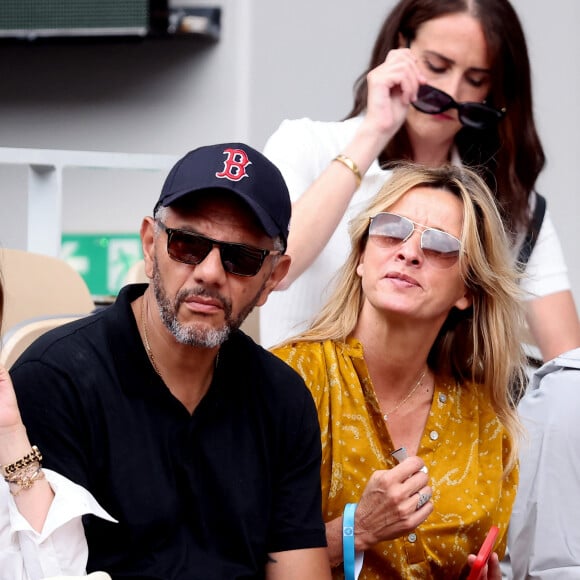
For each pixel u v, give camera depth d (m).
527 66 12.59
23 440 8.01
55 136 25.59
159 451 8.42
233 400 8.80
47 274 12.22
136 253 24.20
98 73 25.09
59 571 7.89
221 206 8.12
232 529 8.62
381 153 12.48
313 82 23.89
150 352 8.55
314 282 11.95
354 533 9.59
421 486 9.52
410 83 11.68
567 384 11.23
